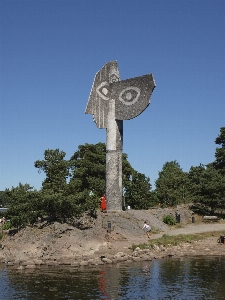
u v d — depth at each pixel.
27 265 28.95
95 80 49.41
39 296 21.22
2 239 38.38
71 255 32.91
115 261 30.67
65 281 24.39
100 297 20.98
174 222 50.00
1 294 21.59
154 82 46.06
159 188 76.06
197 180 77.56
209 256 33.50
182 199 73.81
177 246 37.38
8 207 40.31
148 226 42.94
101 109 49.09
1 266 29.55
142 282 24.17
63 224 38.59
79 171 67.31
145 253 33.78
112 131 48.59
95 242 36.41
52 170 52.56
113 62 49.69
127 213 47.44
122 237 39.66
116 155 48.56
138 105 46.88
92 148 71.44
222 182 58.25
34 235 36.75
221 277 25.47
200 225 50.75
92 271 27.31
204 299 20.56
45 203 39.22
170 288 22.75
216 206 58.62
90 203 42.00
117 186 48.34
